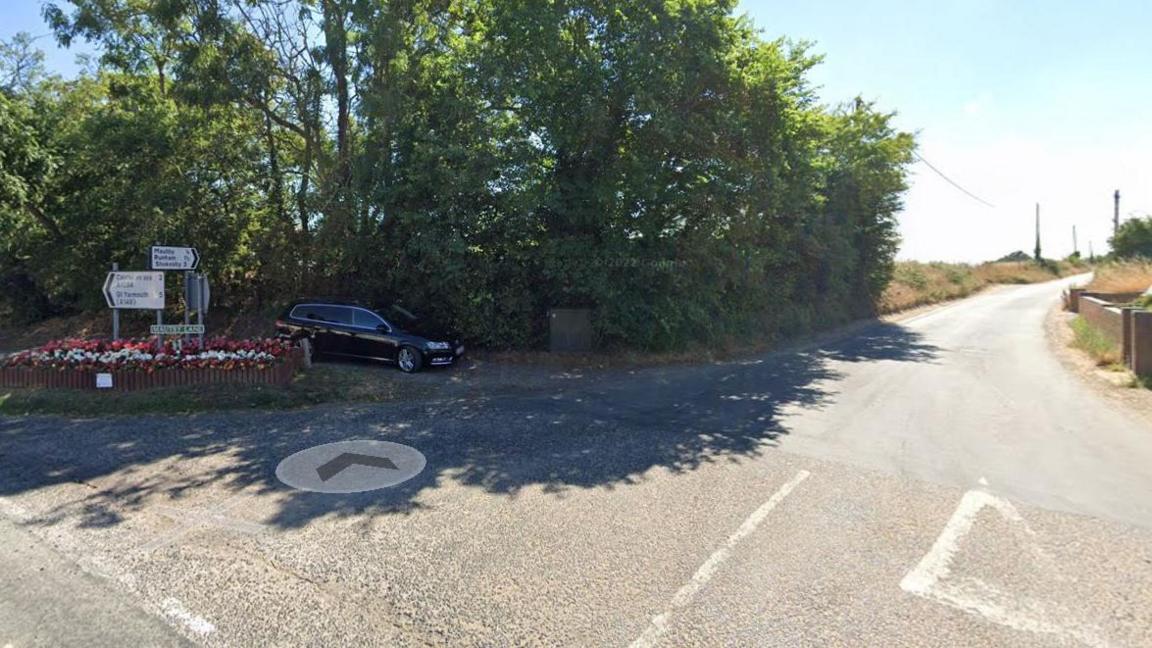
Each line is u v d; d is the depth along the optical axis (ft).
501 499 16.84
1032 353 47.03
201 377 30.22
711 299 49.73
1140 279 68.08
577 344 45.34
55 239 54.19
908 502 16.74
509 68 40.55
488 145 40.91
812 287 70.44
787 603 11.56
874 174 76.74
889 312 91.45
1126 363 36.55
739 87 41.96
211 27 43.78
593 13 41.65
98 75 59.93
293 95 47.75
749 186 44.37
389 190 41.27
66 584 12.11
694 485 18.04
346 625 10.81
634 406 29.48
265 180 50.55
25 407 26.96
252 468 19.40
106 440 22.56
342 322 40.91
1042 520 15.49
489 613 11.19
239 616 11.05
